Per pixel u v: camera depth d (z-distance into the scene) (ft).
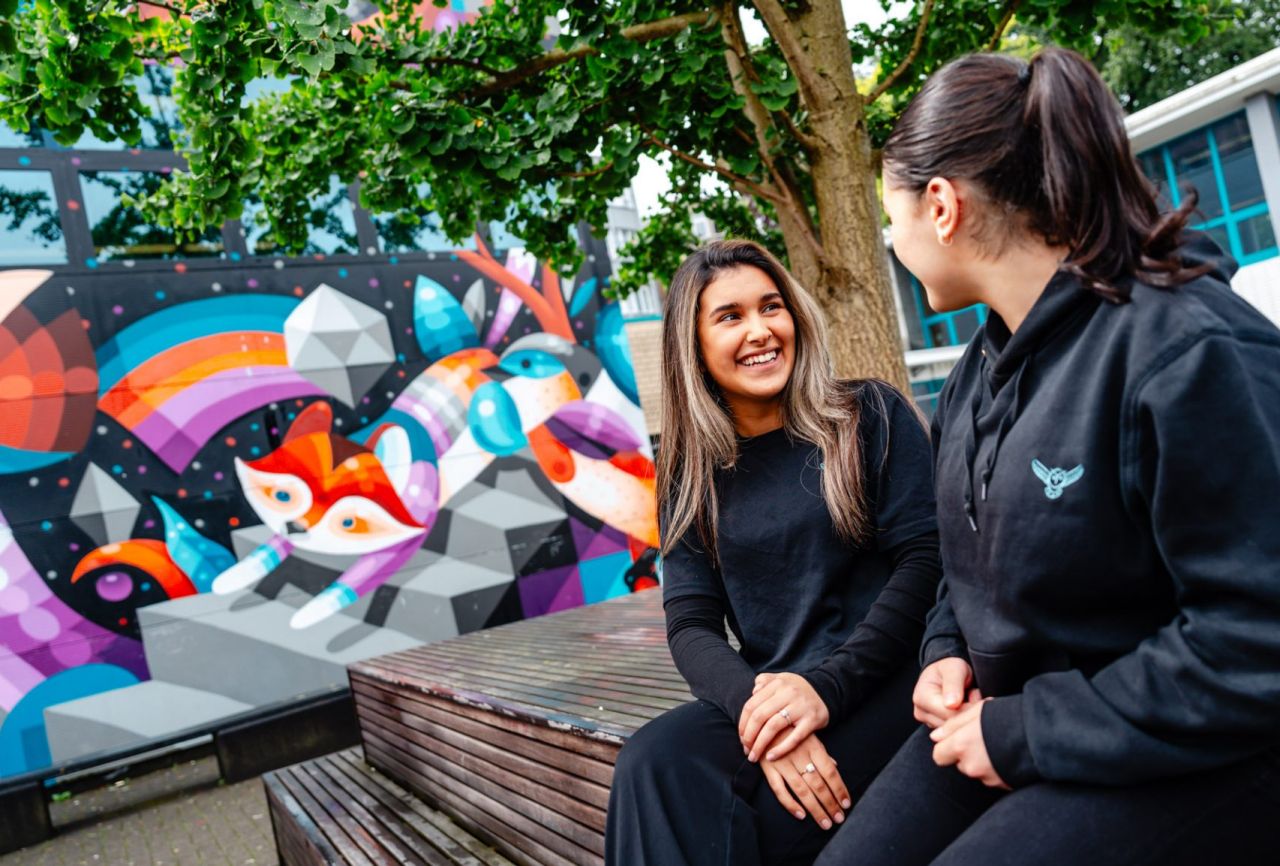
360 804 10.83
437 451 22.20
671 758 4.60
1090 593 3.29
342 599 20.80
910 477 5.12
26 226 19.24
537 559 22.90
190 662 19.36
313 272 21.43
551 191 22.16
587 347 24.31
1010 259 3.58
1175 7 13.35
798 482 5.31
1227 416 2.80
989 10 13.84
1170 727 2.91
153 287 19.94
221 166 12.00
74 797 20.70
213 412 20.13
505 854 8.32
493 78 12.05
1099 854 3.10
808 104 12.09
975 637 3.73
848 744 4.65
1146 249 3.13
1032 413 3.37
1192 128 44.68
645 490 24.52
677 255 19.51
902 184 3.77
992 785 3.44
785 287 5.56
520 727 7.57
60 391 18.90
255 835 16.06
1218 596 2.85
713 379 5.68
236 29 9.68
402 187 13.24
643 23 11.30
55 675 18.31
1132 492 3.06
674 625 5.56
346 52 9.39
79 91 10.00
